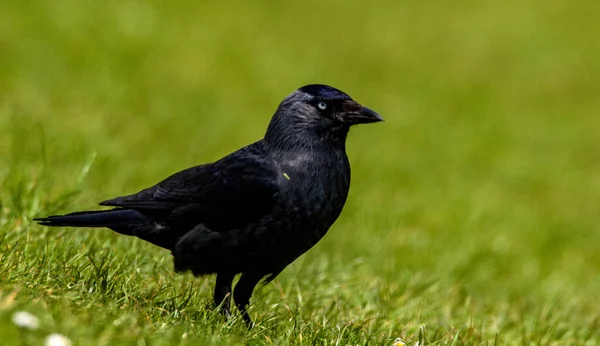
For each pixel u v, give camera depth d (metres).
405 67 28.98
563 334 10.14
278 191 8.41
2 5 25.59
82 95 20.23
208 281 9.38
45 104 18.70
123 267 8.71
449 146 22.59
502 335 9.90
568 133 25.31
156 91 22.22
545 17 35.25
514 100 27.69
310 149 8.60
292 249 8.59
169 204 8.58
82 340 6.26
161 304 8.07
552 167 22.42
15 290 6.95
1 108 17.20
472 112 25.94
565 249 16.97
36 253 8.44
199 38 26.80
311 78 26.02
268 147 8.73
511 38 33.03
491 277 14.39
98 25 25.55
